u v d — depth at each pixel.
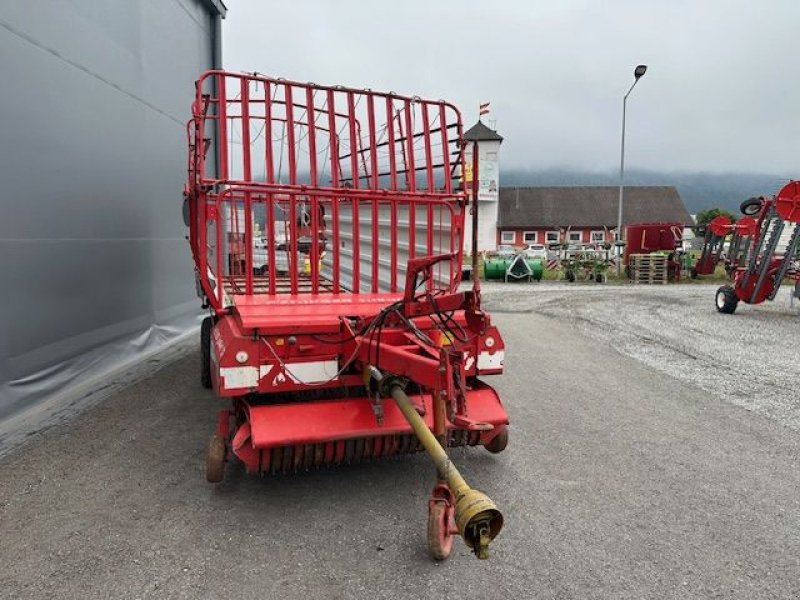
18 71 6.20
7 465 5.03
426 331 4.69
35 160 6.50
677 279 27.08
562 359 9.57
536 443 5.71
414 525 4.07
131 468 4.98
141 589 3.32
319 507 4.32
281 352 4.32
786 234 21.61
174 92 10.89
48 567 3.52
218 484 4.68
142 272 9.47
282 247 6.37
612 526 4.10
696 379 8.24
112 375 8.16
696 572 3.55
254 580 3.41
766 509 4.36
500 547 3.81
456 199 5.32
